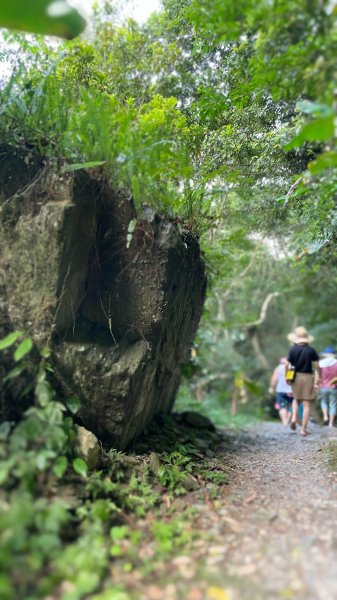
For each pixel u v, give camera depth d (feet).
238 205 20.86
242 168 18.12
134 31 19.79
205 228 17.70
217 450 18.66
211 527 9.96
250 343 49.85
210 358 40.19
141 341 13.51
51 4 10.17
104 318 13.52
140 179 13.17
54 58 15.51
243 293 40.52
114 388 12.53
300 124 14.42
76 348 12.28
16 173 12.47
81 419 12.37
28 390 10.85
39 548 7.63
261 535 9.50
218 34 12.66
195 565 8.29
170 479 12.41
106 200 13.23
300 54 10.43
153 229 13.56
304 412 22.36
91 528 8.70
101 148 12.45
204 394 44.39
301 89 11.58
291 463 16.38
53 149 12.68
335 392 26.61
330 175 13.46
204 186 15.94
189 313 18.08
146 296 13.57
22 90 12.82
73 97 14.67
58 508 8.16
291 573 7.89
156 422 18.95
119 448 13.25
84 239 12.42
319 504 11.44
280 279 36.52
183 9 16.43
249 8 10.52
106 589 7.46
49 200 12.01
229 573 7.99
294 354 22.40
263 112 16.63
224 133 17.20
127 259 13.64
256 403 46.16
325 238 17.72
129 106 14.69
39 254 11.64
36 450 9.45
